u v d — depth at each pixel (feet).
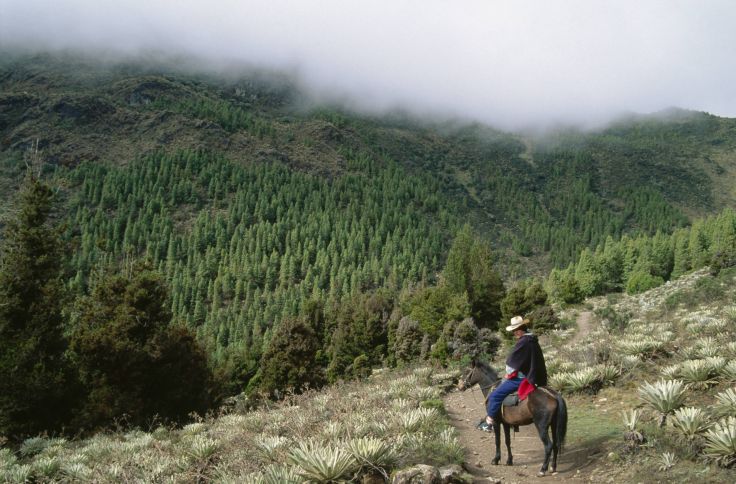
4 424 63.57
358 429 32.94
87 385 73.92
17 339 69.77
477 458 30.01
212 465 31.35
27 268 74.13
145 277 79.66
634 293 239.50
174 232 631.56
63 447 52.70
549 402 24.77
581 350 54.70
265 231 605.73
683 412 24.68
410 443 28.50
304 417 39.83
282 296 410.52
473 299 193.57
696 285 116.16
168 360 78.07
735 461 20.83
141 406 71.00
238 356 181.57
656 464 22.59
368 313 192.75
